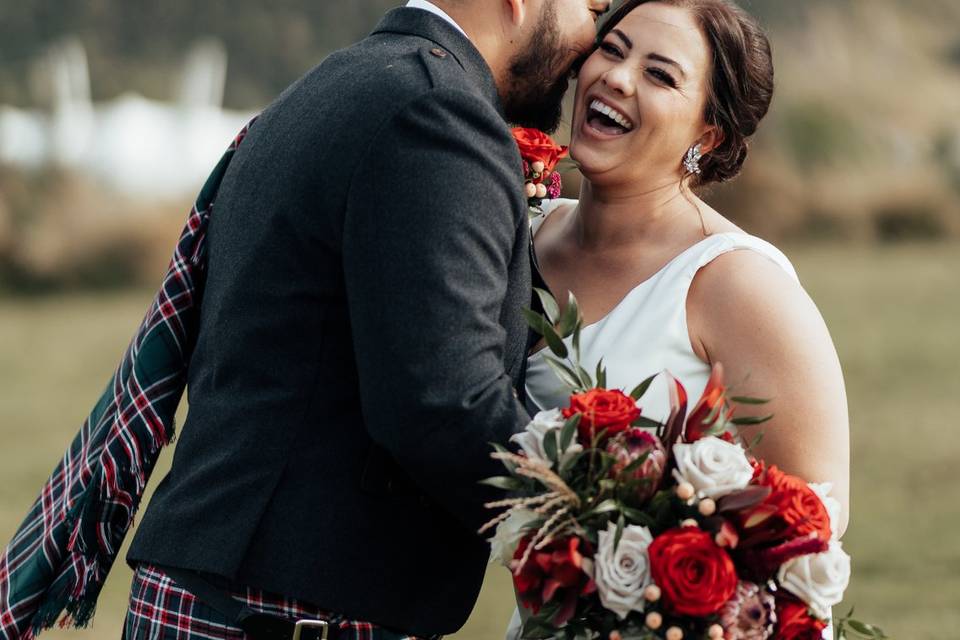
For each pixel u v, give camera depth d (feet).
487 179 7.79
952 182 69.31
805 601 7.51
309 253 7.93
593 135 9.31
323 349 8.02
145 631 8.30
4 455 26.48
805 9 121.80
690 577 7.19
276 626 8.00
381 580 8.10
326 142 7.84
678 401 7.89
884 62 119.85
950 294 45.09
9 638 9.00
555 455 7.47
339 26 111.55
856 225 62.34
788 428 8.80
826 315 41.29
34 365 37.47
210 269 8.71
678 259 9.30
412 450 7.63
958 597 16.89
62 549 8.98
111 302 51.03
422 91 7.77
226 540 7.98
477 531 7.87
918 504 21.79
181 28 105.91
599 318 9.50
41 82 94.94
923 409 28.68
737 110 9.34
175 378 9.04
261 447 8.03
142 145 67.87
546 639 7.72
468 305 7.60
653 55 9.14
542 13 8.68
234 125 76.02
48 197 56.80
